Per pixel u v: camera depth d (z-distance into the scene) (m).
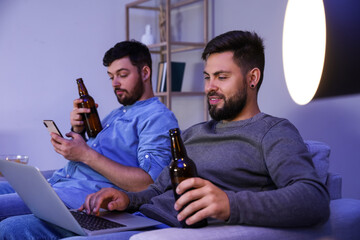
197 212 1.02
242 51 1.33
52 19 4.21
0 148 4.22
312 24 1.50
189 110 4.04
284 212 1.04
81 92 1.98
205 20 3.64
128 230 1.24
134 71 1.94
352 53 2.58
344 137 2.70
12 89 4.22
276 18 3.12
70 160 1.73
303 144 1.21
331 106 2.76
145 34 4.11
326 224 1.17
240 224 1.07
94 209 1.33
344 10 2.61
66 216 1.23
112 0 4.36
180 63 3.76
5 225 1.48
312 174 1.12
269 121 1.29
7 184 1.99
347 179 2.70
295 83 1.54
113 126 1.91
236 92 1.33
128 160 1.85
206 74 1.38
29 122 4.22
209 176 1.30
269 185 1.26
